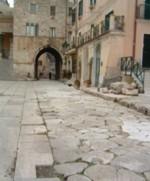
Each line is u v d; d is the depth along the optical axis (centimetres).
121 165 484
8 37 5381
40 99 1479
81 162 497
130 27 2050
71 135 679
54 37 4525
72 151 555
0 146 583
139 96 1473
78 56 3198
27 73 4481
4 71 4406
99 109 1116
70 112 1024
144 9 2059
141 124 828
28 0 4406
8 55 5381
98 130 735
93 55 2489
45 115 955
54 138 650
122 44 2047
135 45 2062
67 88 2459
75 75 3356
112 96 1449
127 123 837
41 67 6581
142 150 568
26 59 4469
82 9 3312
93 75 2489
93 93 1736
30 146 584
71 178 430
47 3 4466
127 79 1856
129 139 650
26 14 4419
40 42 4497
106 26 2191
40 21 4472
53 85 2981
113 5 2253
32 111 1044
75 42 3556
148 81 1845
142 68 1883
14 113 995
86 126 781
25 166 474
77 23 3588
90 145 596
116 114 1000
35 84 3188
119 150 565
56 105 1220
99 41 2317
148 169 470
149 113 977
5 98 1523
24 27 4431
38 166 476
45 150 558
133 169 468
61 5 4509
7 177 433
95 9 2783
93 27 2644
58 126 776
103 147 584
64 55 4469
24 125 787
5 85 2841
